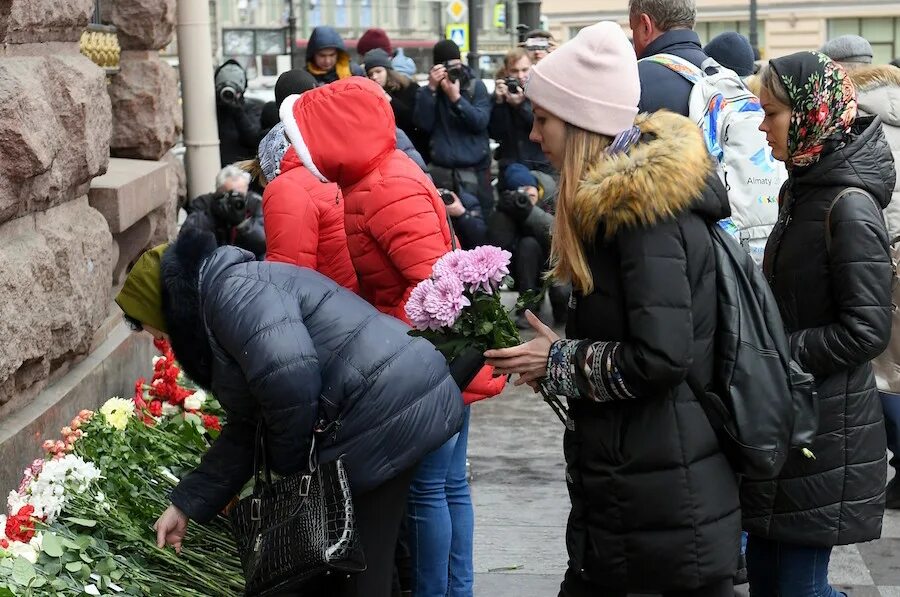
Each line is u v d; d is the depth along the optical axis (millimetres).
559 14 42375
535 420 7551
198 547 4402
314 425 3328
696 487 3137
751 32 35594
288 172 4609
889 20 39312
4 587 3479
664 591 3184
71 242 5094
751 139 4984
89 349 5531
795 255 3834
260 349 3230
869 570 5121
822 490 3795
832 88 3715
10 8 4438
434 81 10141
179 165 9016
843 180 3740
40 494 4105
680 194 2992
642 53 5457
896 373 5547
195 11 9312
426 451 3410
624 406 3148
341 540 3254
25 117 4469
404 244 4039
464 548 4438
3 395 4383
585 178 3100
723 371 3170
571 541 3268
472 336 3281
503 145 10602
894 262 5438
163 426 5172
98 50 7191
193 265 3459
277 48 40406
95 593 3727
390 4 49688
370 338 3385
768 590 3982
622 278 3059
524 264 9859
